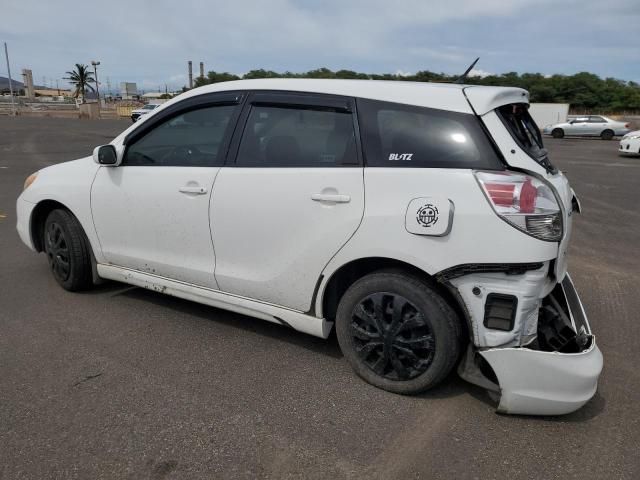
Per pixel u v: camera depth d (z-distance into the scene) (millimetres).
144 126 3787
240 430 2611
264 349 3467
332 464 2385
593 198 9664
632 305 4340
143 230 3771
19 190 9352
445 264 2633
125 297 4340
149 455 2422
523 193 2520
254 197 3197
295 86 3219
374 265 3012
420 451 2477
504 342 2605
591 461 2422
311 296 3121
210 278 3510
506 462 2412
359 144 2920
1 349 3410
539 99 61344
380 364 2965
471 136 2686
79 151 16953
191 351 3426
